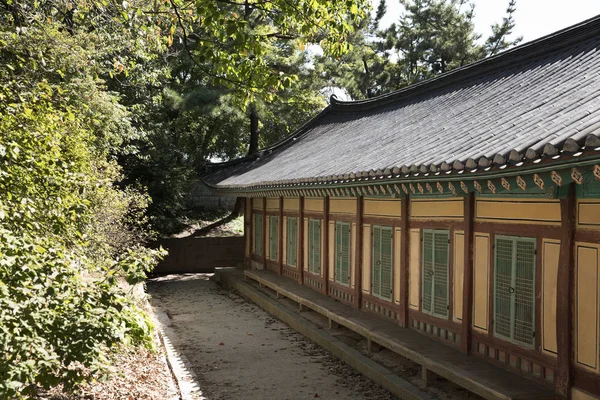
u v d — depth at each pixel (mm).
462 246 8648
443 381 8461
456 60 36719
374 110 18734
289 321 13977
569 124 6055
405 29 38344
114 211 13992
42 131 6789
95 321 4781
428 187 7820
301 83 25594
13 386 4184
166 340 12375
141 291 15492
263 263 20016
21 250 4793
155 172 26359
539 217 6988
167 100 25062
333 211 13883
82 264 6812
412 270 10180
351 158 12312
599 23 10469
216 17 8688
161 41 14898
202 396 8477
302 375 9719
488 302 7988
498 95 11086
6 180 6051
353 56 28172
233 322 14523
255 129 28156
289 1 8914
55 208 6508
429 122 12211
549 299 6793
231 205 30094
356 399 8445
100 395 7180
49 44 11312
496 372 7508
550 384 6785
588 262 6156
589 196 6145
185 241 25281
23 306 4578
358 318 11344
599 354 5965
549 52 11648
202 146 30141
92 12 12969
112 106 14617
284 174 15203
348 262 12984
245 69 9008
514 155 5555
